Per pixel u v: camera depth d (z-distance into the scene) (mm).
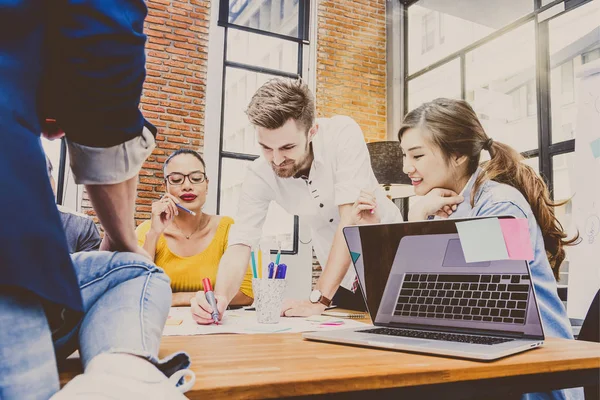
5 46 441
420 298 916
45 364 417
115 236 653
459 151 1327
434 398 610
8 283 389
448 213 1354
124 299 579
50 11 465
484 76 4777
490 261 842
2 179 401
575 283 2842
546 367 664
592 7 3840
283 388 533
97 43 465
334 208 1949
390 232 958
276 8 5281
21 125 435
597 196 2805
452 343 739
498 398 831
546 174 4000
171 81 4680
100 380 414
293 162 1562
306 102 1503
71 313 557
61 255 443
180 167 2051
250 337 897
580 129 2916
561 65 4031
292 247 4969
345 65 5570
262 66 5133
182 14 4789
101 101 497
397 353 715
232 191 4809
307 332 947
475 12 4910
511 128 4418
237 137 4902
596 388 785
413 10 5711
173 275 1933
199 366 618
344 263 1533
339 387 559
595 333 1133
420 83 5551
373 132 5645
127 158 571
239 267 1612
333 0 5574
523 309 791
